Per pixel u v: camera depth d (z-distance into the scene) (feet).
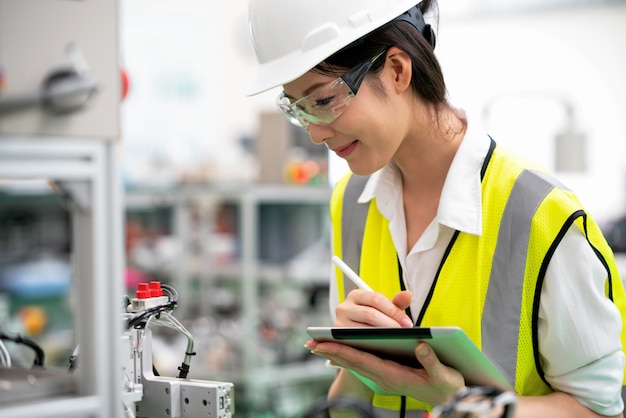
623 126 19.97
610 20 19.88
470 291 4.61
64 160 3.12
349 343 4.23
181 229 13.07
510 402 3.18
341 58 4.23
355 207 5.35
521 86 20.34
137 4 19.58
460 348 3.78
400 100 4.43
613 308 4.41
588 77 20.07
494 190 4.62
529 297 4.42
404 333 3.86
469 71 20.74
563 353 4.38
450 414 3.02
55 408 3.10
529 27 20.27
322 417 5.50
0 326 12.42
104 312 3.25
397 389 4.31
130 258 14.21
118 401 3.30
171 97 19.90
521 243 4.44
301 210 14.16
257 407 12.34
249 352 12.43
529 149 20.15
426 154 4.80
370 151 4.42
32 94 2.99
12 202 13.74
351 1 4.34
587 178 20.21
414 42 4.37
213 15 20.77
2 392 3.08
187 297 13.12
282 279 13.53
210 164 14.30
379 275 5.14
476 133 4.81
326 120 4.28
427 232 4.78
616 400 4.42
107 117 3.21
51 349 13.03
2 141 2.94
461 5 20.70
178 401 4.23
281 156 13.94
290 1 4.42
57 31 3.08
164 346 12.10
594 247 4.38
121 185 3.34
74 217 3.27
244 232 12.61
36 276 13.91
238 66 21.40
